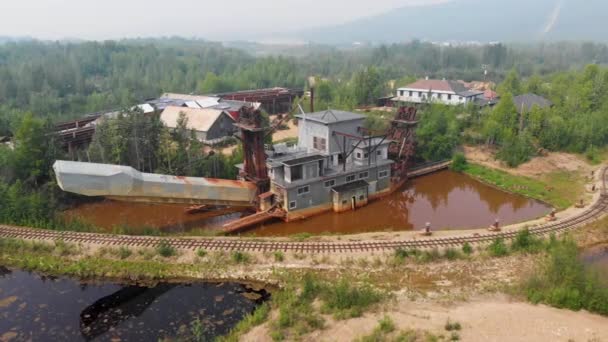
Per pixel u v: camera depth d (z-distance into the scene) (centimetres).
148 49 18750
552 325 2228
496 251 3281
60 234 3675
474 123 6962
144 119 5116
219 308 2741
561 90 8875
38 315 2702
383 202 4791
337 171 4547
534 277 2756
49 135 4844
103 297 2905
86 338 2472
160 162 5016
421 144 6047
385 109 9331
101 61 16088
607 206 4256
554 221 3966
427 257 3206
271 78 13275
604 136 6378
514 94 9319
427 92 9362
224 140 6869
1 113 7912
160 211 4544
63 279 3138
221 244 3406
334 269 3108
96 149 4916
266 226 4112
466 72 15800
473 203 4788
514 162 5744
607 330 2195
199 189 4044
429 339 2128
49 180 4697
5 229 3797
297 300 2625
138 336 2478
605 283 2548
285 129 8000
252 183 4312
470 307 2527
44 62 13825
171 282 3064
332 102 9231
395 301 2625
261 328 2411
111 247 3409
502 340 2116
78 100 10400
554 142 6169
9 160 4588
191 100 8644
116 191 3606
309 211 4328
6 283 3083
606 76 7994
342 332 2280
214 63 16775
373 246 3369
